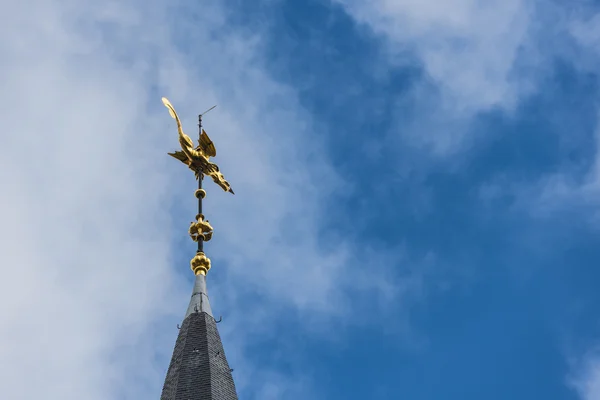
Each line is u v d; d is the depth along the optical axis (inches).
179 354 2578.7
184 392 2456.9
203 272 2807.6
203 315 2687.0
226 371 2544.3
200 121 3051.2
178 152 2974.9
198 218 2891.2
